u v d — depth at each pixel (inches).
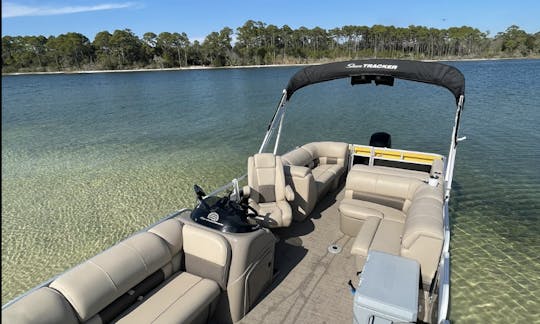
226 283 134.6
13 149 585.6
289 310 145.6
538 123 657.6
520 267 225.1
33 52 3693.4
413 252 144.3
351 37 4222.4
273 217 186.9
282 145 580.4
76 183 413.7
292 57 3998.5
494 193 341.7
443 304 120.3
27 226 309.3
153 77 2613.2
